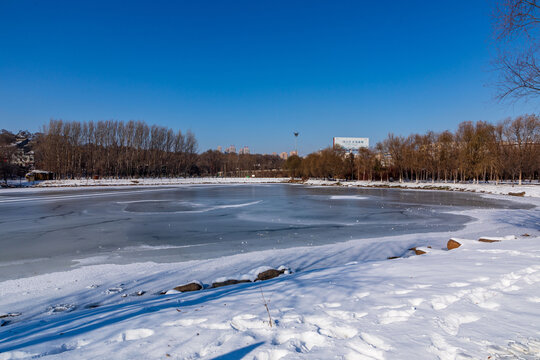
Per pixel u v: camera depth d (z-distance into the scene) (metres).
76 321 5.48
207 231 18.56
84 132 82.25
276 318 4.34
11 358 3.56
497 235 16.27
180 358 3.32
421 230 18.56
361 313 4.36
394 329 3.78
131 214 25.59
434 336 3.56
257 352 3.33
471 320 4.04
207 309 5.02
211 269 10.99
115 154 84.81
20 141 128.75
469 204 32.22
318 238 16.62
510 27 9.71
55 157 76.44
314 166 84.69
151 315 4.87
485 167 50.28
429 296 4.88
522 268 6.43
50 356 3.49
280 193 49.41
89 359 3.38
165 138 96.25
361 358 3.12
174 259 12.69
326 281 6.57
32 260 12.61
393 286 5.66
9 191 52.47
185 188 63.19
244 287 7.21
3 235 17.45
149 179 80.31
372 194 46.53
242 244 15.31
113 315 5.53
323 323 4.10
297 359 3.13
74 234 17.70
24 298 8.48
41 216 24.50
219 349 3.48
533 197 38.00
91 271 10.96
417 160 61.47
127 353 3.48
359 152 76.94
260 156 160.12
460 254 8.94
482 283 5.51
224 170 113.06
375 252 13.10
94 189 58.50
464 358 3.04
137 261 12.41
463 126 58.66
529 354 3.10
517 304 4.50
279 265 11.35
